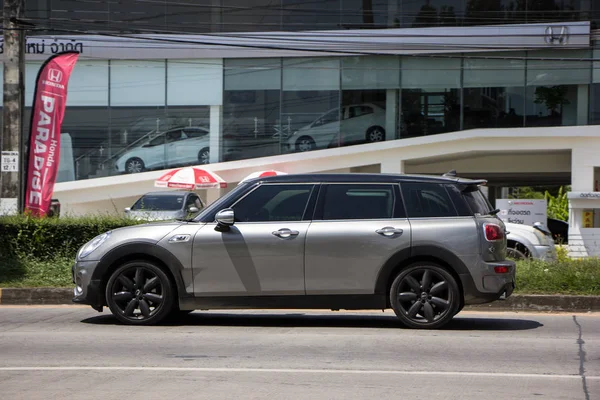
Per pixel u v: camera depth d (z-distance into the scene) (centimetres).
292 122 4006
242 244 1254
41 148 2283
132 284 1303
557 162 4081
